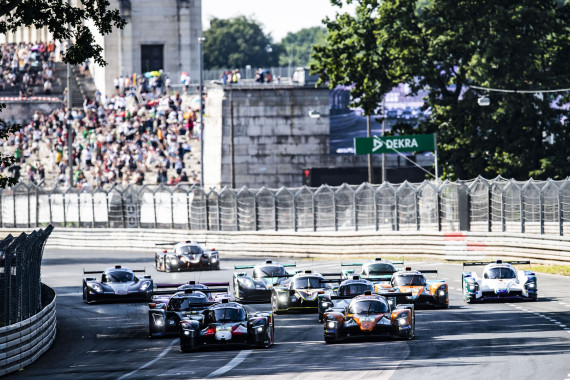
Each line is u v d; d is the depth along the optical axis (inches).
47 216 7716.5
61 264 6402.6
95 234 7455.7
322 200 6466.5
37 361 3117.6
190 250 5738.2
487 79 7455.7
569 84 7647.6
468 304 4033.0
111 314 4239.7
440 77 7800.2
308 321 3732.8
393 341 3053.6
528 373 2354.8
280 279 4429.1
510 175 7578.7
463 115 7623.0
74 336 3681.1
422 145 6875.0
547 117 7691.9
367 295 3243.1
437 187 6033.5
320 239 6422.2
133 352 3211.1
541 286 4552.2
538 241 5433.1
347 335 3065.9
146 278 4638.3
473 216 5885.8
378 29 7770.7
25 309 3065.9
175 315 3543.3
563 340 2923.2
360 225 6358.3
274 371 2586.1
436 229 6043.3
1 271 2822.3
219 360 2869.1
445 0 7544.3
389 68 7780.5
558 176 7416.3
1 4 3656.5
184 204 7047.2
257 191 6727.4
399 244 6136.8
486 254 5757.9
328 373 2501.2
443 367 2502.5
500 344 2888.8
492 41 7445.9
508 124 7657.5
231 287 4899.1
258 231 6692.9
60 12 3735.2
